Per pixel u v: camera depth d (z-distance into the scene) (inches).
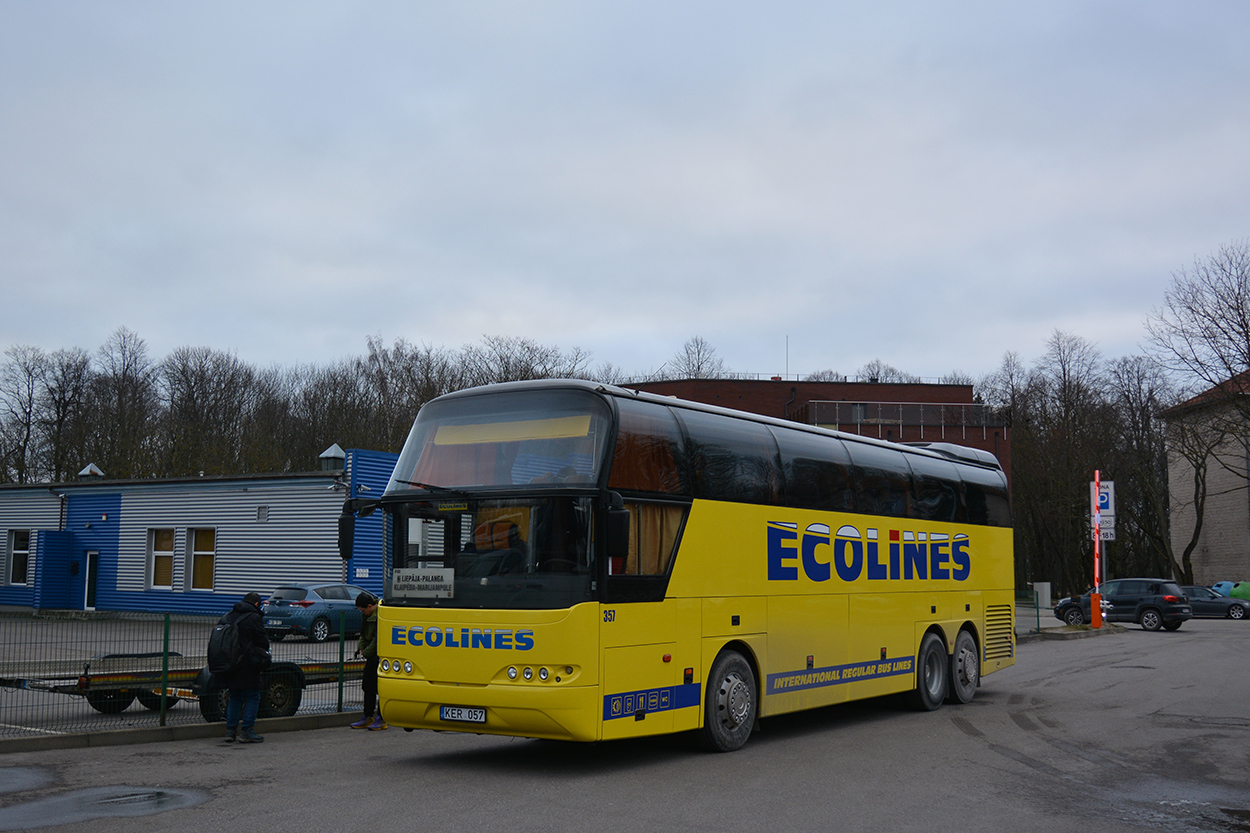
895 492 608.7
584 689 380.8
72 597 1521.9
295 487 1344.7
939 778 393.4
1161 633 1427.2
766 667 479.8
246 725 486.3
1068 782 386.6
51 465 2498.8
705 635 442.9
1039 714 595.2
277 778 387.9
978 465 726.5
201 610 1395.2
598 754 449.7
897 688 588.7
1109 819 325.7
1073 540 2711.6
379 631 427.8
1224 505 2335.1
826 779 389.7
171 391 2704.2
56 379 2566.4
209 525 1407.5
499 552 402.0
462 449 425.4
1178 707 620.7
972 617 677.9
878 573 580.1
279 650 555.5
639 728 403.2
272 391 2834.6
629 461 409.1
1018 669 889.5
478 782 381.1
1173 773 406.3
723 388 2208.4
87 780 380.2
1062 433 2566.4
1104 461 2488.9
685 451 444.1
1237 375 1688.0
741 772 404.5
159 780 381.4
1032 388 2748.5
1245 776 400.2
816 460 539.2
